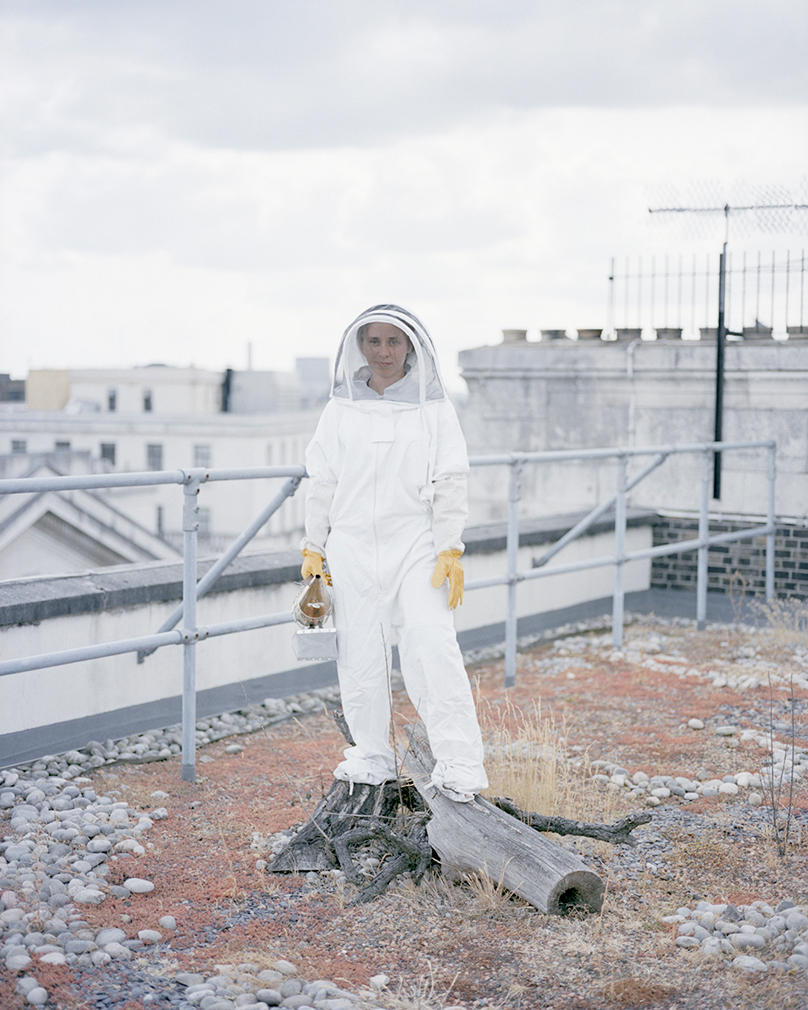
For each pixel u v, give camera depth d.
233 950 3.15
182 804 4.39
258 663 6.22
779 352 8.86
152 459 51.94
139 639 4.47
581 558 8.69
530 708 5.89
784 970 2.99
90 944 3.12
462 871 3.55
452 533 3.67
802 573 8.95
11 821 4.02
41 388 57.38
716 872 3.73
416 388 3.74
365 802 3.82
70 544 25.19
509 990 2.95
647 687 6.34
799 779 4.71
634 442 9.73
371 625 3.73
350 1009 2.79
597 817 4.21
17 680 4.95
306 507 3.83
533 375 10.23
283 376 58.88
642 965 3.07
